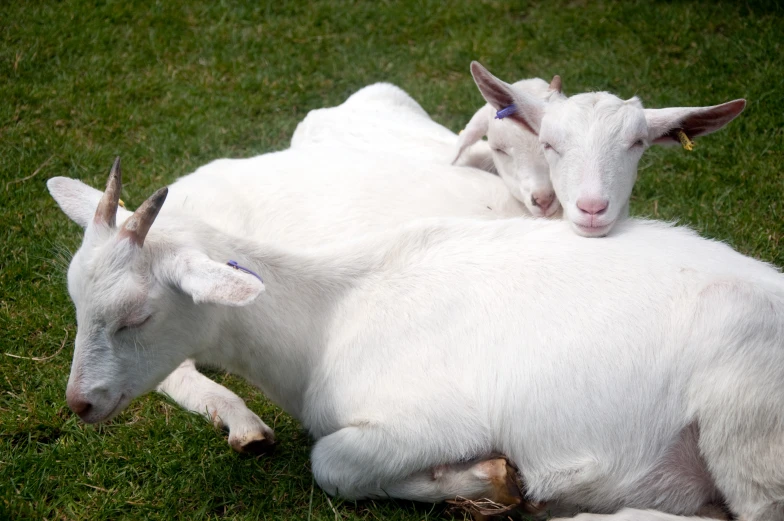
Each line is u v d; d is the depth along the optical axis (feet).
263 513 13.41
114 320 12.31
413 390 12.89
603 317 12.25
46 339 17.02
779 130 22.76
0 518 13.19
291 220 16.33
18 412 15.31
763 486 11.48
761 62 25.52
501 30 28.17
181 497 13.73
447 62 26.94
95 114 24.47
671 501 12.21
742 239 18.99
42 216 20.49
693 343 11.72
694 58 26.32
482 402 12.64
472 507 12.72
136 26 28.55
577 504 12.55
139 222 12.21
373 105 21.15
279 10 29.53
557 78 16.80
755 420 11.32
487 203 16.71
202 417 15.06
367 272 13.89
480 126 17.56
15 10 28.94
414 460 12.78
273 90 25.84
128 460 14.39
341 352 13.56
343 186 16.56
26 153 22.72
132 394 12.94
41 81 25.98
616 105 14.70
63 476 14.12
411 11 29.19
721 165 21.72
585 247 13.16
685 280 12.28
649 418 11.92
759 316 11.46
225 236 13.38
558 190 14.76
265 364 14.01
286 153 17.92
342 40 28.22
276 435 15.11
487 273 13.25
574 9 29.07
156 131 23.70
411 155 18.85
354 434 13.00
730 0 28.60
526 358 12.41
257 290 11.28
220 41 27.94
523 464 12.60
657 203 20.42
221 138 23.56
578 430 12.12
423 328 13.17
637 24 27.89
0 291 18.17
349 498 13.37
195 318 12.98
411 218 16.01
